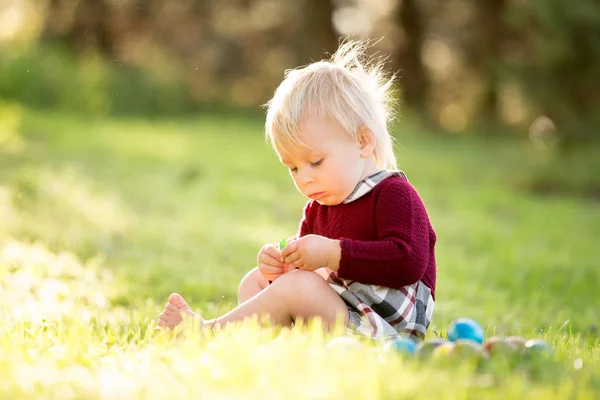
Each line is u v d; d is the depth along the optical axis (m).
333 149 3.64
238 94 33.44
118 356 3.12
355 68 4.03
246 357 2.71
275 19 33.38
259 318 3.43
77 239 8.20
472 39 29.50
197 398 2.43
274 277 3.68
